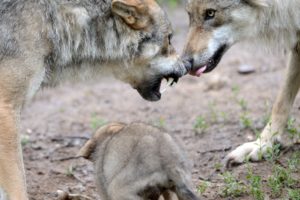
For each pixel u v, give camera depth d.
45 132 14.54
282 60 18.42
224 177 10.05
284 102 10.98
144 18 9.95
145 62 10.26
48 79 9.82
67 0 9.59
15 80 9.21
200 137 12.69
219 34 11.38
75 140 13.45
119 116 15.42
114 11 9.77
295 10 10.93
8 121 9.12
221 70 18.28
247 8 11.20
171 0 25.86
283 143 10.95
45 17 9.39
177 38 20.95
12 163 9.09
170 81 11.43
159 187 8.11
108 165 8.55
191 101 16.02
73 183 10.93
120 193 8.34
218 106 15.05
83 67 10.19
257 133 11.47
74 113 16.16
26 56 9.27
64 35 9.70
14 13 9.23
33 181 11.08
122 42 10.02
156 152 8.10
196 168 11.02
